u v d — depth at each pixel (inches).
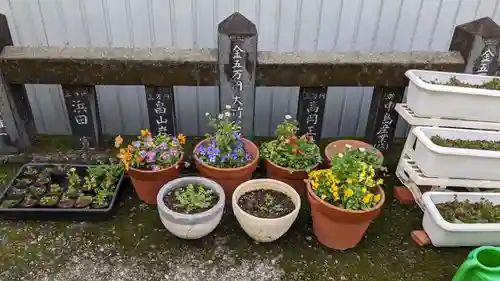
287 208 82.7
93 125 101.9
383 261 83.0
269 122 118.5
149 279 78.2
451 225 78.0
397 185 100.6
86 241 84.7
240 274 79.7
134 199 94.5
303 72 94.8
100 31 104.1
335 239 82.4
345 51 106.6
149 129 106.7
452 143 85.7
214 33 105.3
